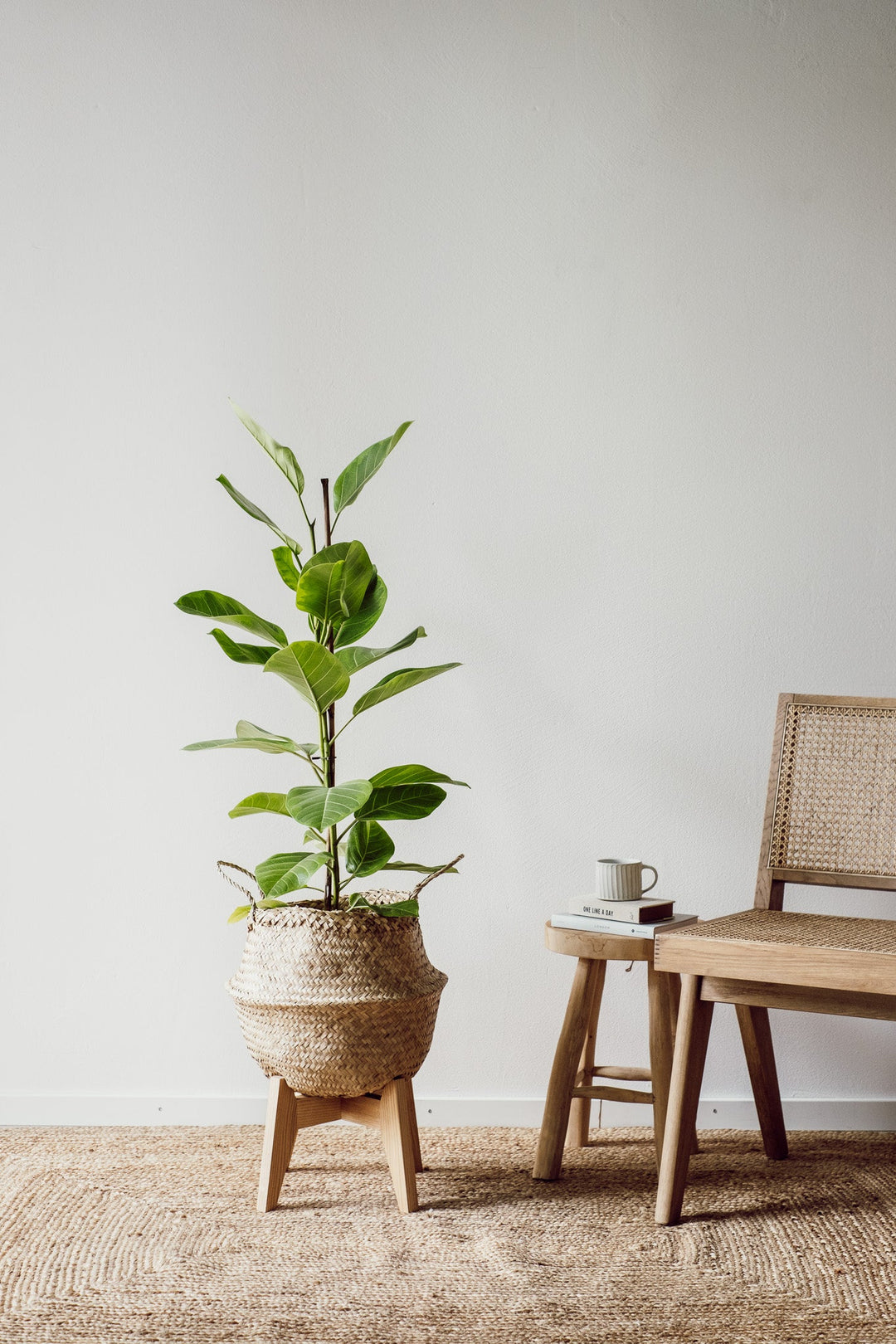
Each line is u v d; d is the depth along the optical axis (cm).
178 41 213
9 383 213
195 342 214
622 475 212
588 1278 144
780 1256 150
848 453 212
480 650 213
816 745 192
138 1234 157
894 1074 208
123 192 214
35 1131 204
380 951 164
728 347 212
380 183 213
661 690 212
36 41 214
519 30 213
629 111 213
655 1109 174
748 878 212
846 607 212
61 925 212
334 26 213
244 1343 128
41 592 213
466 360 213
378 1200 170
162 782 213
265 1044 164
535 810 212
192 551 213
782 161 212
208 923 212
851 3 212
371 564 170
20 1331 131
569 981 211
